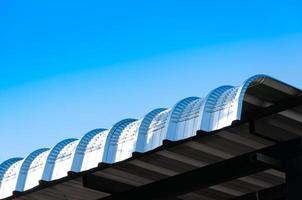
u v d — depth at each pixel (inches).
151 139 826.2
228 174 919.7
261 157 840.9
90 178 995.9
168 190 988.6
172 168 965.8
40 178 945.5
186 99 826.2
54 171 935.0
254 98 794.2
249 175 979.9
